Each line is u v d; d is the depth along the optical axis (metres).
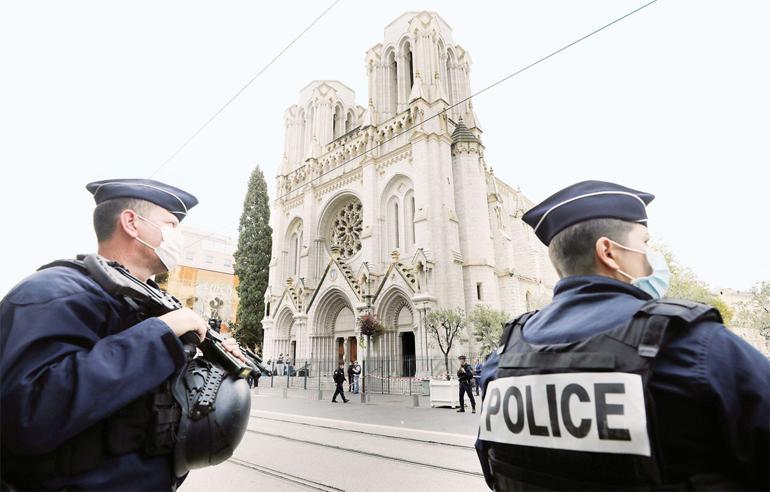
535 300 45.84
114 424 1.62
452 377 26.84
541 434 1.61
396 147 38.19
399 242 36.34
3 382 1.45
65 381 1.46
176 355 1.73
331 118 50.56
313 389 31.33
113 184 2.33
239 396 2.08
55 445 1.44
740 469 1.33
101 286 1.88
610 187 2.14
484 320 28.55
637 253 2.02
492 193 43.03
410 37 41.00
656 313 1.49
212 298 68.69
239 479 6.68
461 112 41.81
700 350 1.39
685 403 1.33
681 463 1.32
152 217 2.29
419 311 30.28
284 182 49.81
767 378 1.37
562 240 2.12
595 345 1.55
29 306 1.60
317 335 37.81
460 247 34.62
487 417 2.01
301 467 7.36
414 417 14.59
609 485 1.38
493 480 2.09
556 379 1.61
